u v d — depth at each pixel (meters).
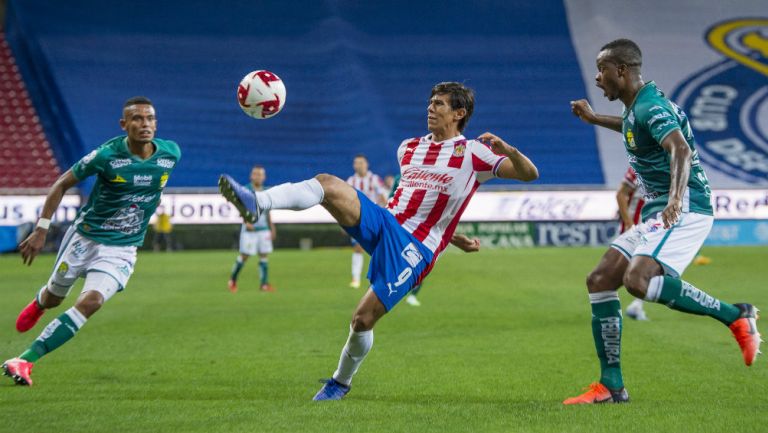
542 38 127.00
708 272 62.47
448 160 21.83
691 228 20.86
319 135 114.94
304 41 125.75
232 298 50.25
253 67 121.81
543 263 72.50
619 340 21.78
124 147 24.27
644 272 20.45
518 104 117.75
